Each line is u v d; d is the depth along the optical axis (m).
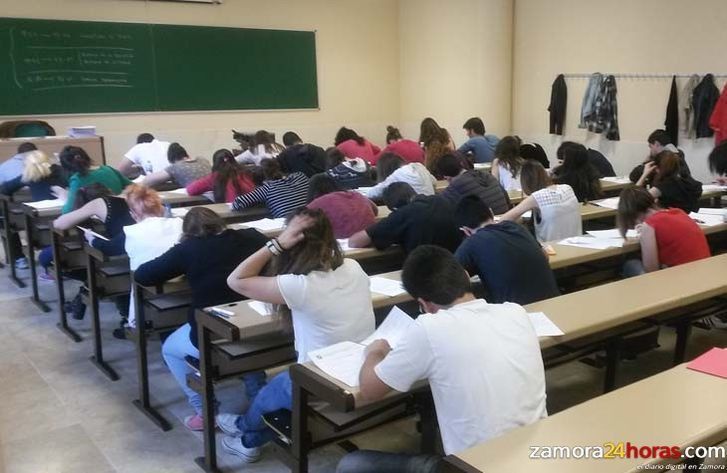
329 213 3.44
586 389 3.09
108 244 3.19
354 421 1.85
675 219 3.12
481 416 1.49
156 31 7.72
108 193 3.69
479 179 3.97
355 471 1.76
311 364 1.82
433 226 3.05
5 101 6.96
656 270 3.05
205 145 8.26
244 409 2.90
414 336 1.55
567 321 2.15
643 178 4.57
